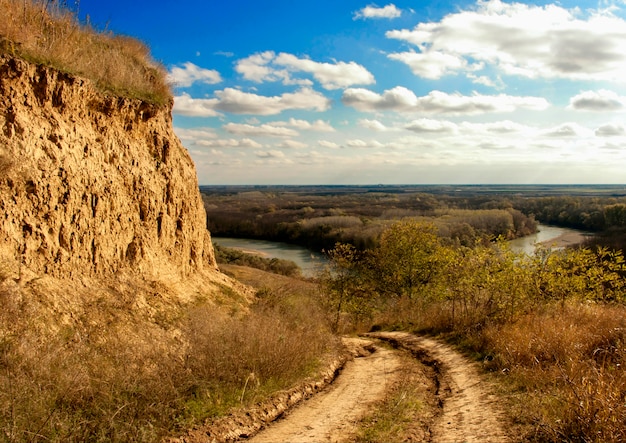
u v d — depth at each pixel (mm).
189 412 6590
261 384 8062
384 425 6621
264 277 28828
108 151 10789
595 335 8398
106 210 10250
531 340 8906
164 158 12867
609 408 5082
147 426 5902
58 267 8875
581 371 6586
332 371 10312
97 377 6684
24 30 9266
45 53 9594
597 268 13281
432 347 13016
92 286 9477
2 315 6910
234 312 12859
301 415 7262
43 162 8828
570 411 5488
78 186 9531
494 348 10320
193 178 14492
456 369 9969
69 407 5828
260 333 9164
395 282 25328
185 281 12914
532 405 6430
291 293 18766
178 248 12984
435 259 23344
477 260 14930
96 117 10656
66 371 6375
